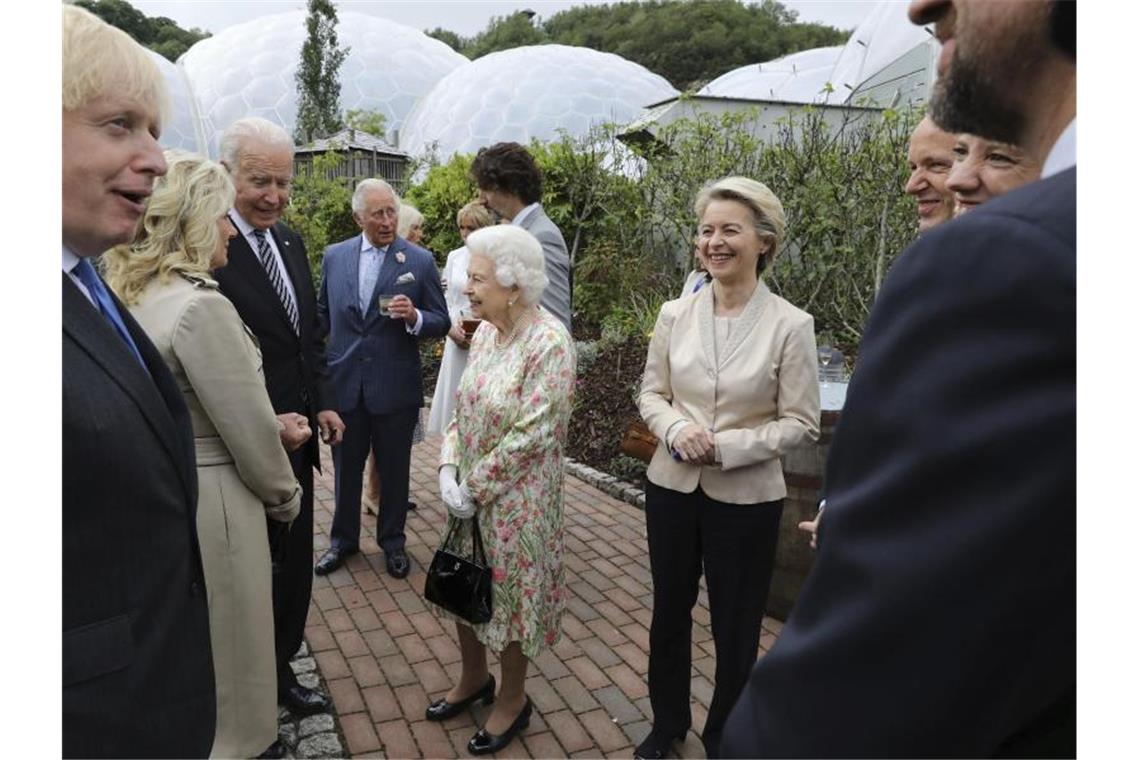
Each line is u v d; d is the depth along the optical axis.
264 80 32.16
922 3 0.75
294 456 2.95
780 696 0.69
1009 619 0.58
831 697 0.65
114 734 1.20
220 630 2.18
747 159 6.95
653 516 2.56
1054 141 0.68
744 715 0.75
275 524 2.46
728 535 2.42
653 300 8.14
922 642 0.60
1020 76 0.67
